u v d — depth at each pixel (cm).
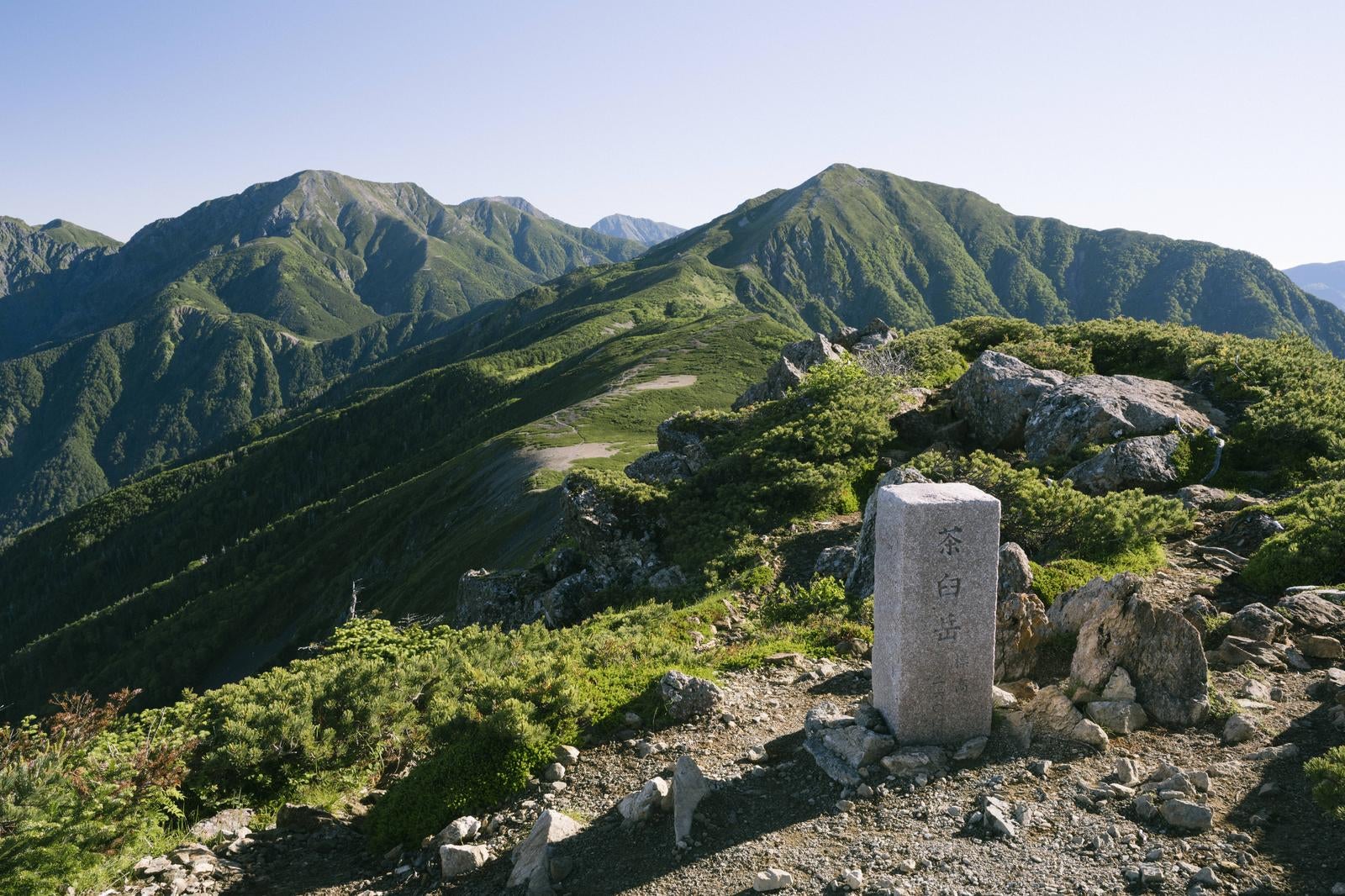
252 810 955
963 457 1995
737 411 3019
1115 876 634
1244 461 1905
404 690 1140
